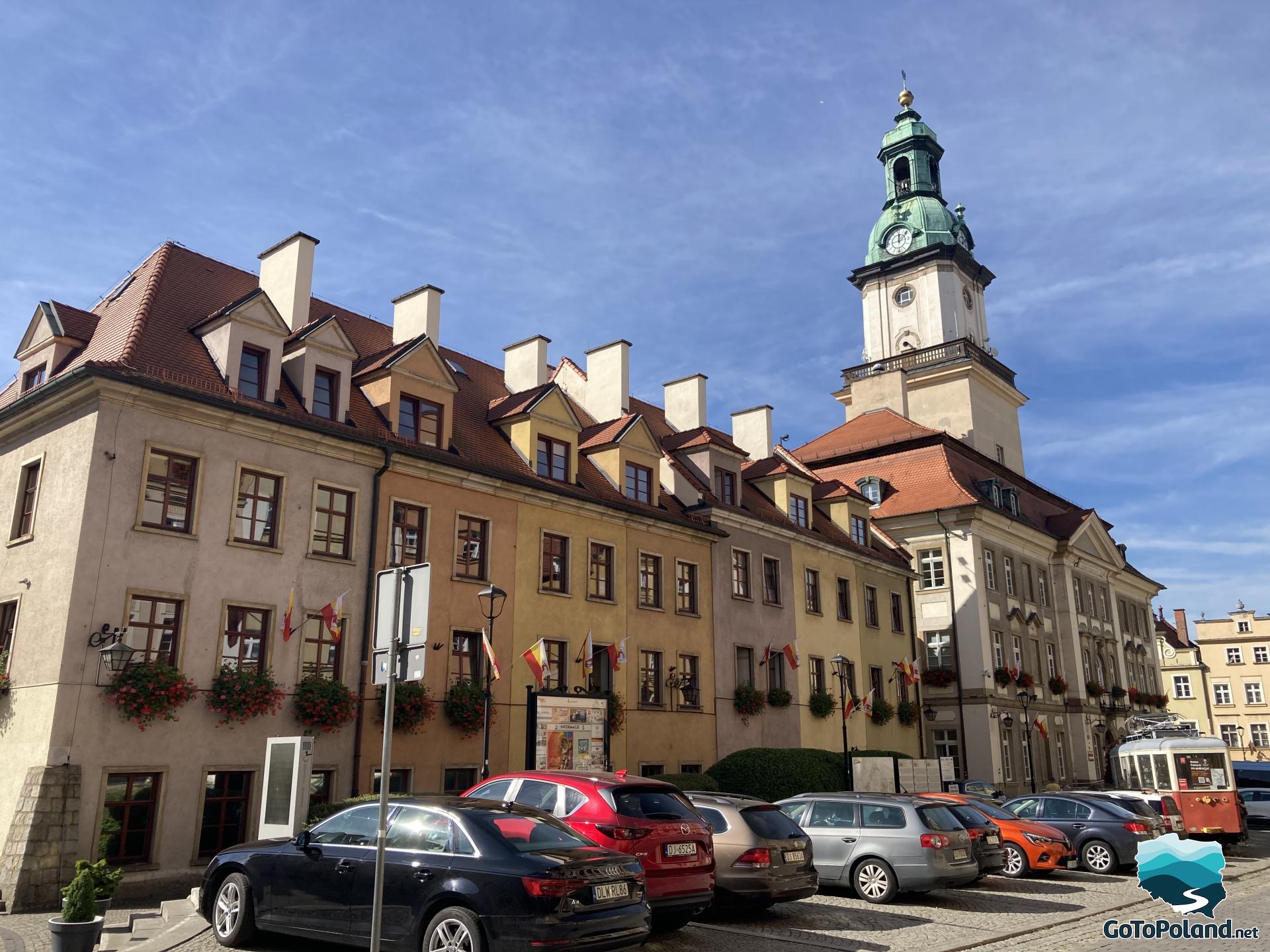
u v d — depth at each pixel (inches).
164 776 692.7
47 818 629.6
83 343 867.4
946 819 644.1
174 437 748.0
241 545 768.9
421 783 844.6
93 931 438.3
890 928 534.6
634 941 382.3
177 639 721.6
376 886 304.3
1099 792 1007.6
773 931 521.7
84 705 663.1
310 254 978.7
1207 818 1067.9
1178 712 3213.6
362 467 871.7
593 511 1078.4
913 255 2322.8
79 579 677.3
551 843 390.0
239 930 432.5
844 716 1125.1
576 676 1017.5
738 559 1283.2
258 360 832.9
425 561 900.0
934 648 1742.1
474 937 360.8
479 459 995.9
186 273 920.3
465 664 918.4
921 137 2425.0
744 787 1055.6
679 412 1465.3
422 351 962.7
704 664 1182.9
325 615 794.8
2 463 795.4
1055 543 2081.7
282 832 603.5
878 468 1927.9
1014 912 605.3
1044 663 1934.1
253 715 740.7
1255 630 3161.9
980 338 2388.0
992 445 2234.3
